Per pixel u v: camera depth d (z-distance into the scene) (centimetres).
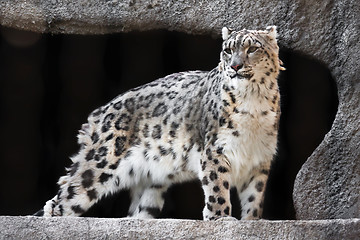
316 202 1942
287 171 2369
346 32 1989
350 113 1942
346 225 1598
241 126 1842
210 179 1844
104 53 2314
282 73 2198
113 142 1959
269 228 1631
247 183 1902
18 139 2541
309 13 2044
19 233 1672
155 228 1661
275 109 1873
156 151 1950
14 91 2453
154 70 2383
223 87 1855
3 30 2159
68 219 1681
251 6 2078
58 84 2445
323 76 2181
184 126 1920
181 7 2109
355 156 1912
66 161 2533
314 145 2339
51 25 2141
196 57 2295
